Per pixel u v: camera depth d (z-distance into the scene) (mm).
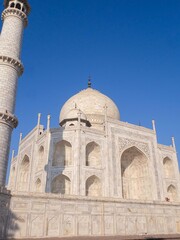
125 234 33719
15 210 27188
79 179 48438
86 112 72250
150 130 65688
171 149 67875
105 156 54375
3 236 25438
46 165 50656
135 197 61000
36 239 26141
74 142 52344
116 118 75938
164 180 61531
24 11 41531
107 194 50438
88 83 89562
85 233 30828
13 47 36938
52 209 29641
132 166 64688
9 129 32531
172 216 39969
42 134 56562
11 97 34188
